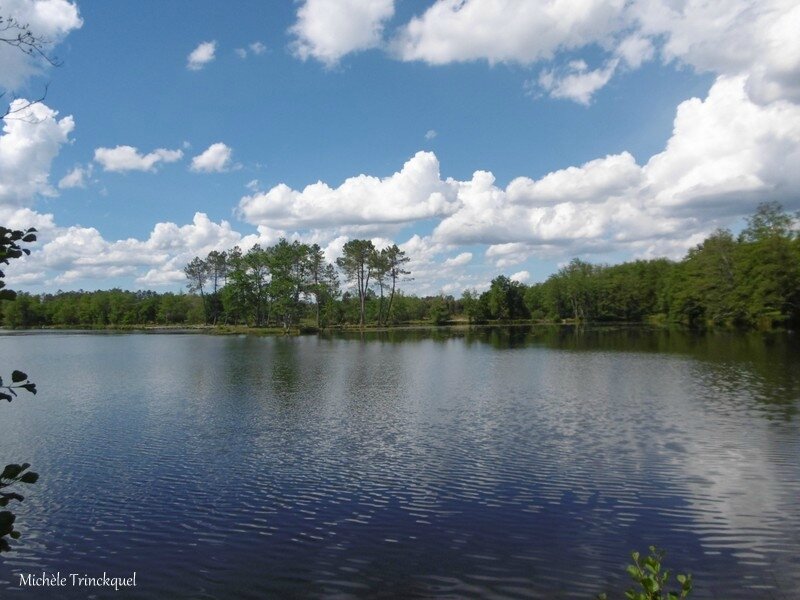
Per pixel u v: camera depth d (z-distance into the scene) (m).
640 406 27.12
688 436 21.06
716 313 86.81
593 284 144.00
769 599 10.19
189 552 12.30
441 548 12.31
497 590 10.58
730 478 16.41
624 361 47.31
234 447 20.64
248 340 89.00
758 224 82.94
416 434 22.31
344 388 34.94
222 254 136.12
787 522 13.33
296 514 14.29
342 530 13.30
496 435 21.88
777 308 75.06
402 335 100.38
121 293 172.25
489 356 55.88
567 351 59.19
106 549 12.49
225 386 36.09
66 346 77.75
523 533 12.98
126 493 15.91
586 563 11.53
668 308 118.19
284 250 111.88
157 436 22.41
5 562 11.97
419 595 10.46
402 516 14.06
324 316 126.44
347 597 10.45
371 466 18.12
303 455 19.47
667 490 15.55
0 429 23.91
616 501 14.81
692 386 32.69
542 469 17.53
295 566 11.62
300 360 53.69
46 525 13.77
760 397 28.53
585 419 24.48
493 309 146.38
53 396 32.53
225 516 14.21
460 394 32.12
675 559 11.65
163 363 51.53
